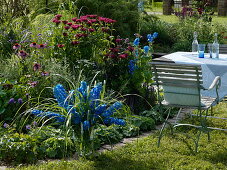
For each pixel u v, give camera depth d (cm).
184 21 1137
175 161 405
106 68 604
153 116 542
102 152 423
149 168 387
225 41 1035
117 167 388
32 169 380
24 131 475
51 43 626
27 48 646
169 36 1066
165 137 473
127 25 952
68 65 580
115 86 593
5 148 407
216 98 458
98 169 383
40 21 840
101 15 922
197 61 522
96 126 419
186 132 496
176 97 442
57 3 968
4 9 1010
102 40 644
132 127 492
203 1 1300
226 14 2183
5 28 755
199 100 426
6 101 489
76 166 389
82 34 603
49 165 390
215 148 438
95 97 409
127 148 437
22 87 502
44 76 522
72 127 408
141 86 601
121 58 586
